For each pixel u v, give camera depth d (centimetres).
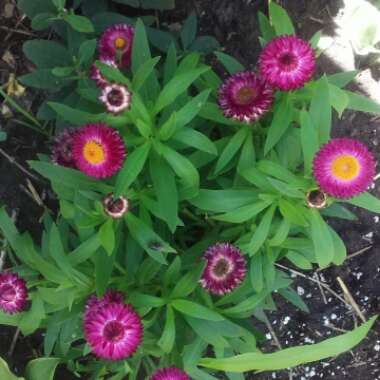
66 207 48
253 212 48
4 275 47
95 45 55
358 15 61
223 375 65
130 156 45
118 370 54
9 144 66
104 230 46
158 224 55
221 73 63
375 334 68
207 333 48
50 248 46
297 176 46
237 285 48
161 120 49
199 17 64
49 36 65
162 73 60
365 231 66
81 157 43
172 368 47
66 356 57
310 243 50
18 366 66
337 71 63
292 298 58
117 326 41
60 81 58
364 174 42
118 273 52
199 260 50
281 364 52
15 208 66
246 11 63
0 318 50
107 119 45
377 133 63
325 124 45
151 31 60
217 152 50
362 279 67
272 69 44
